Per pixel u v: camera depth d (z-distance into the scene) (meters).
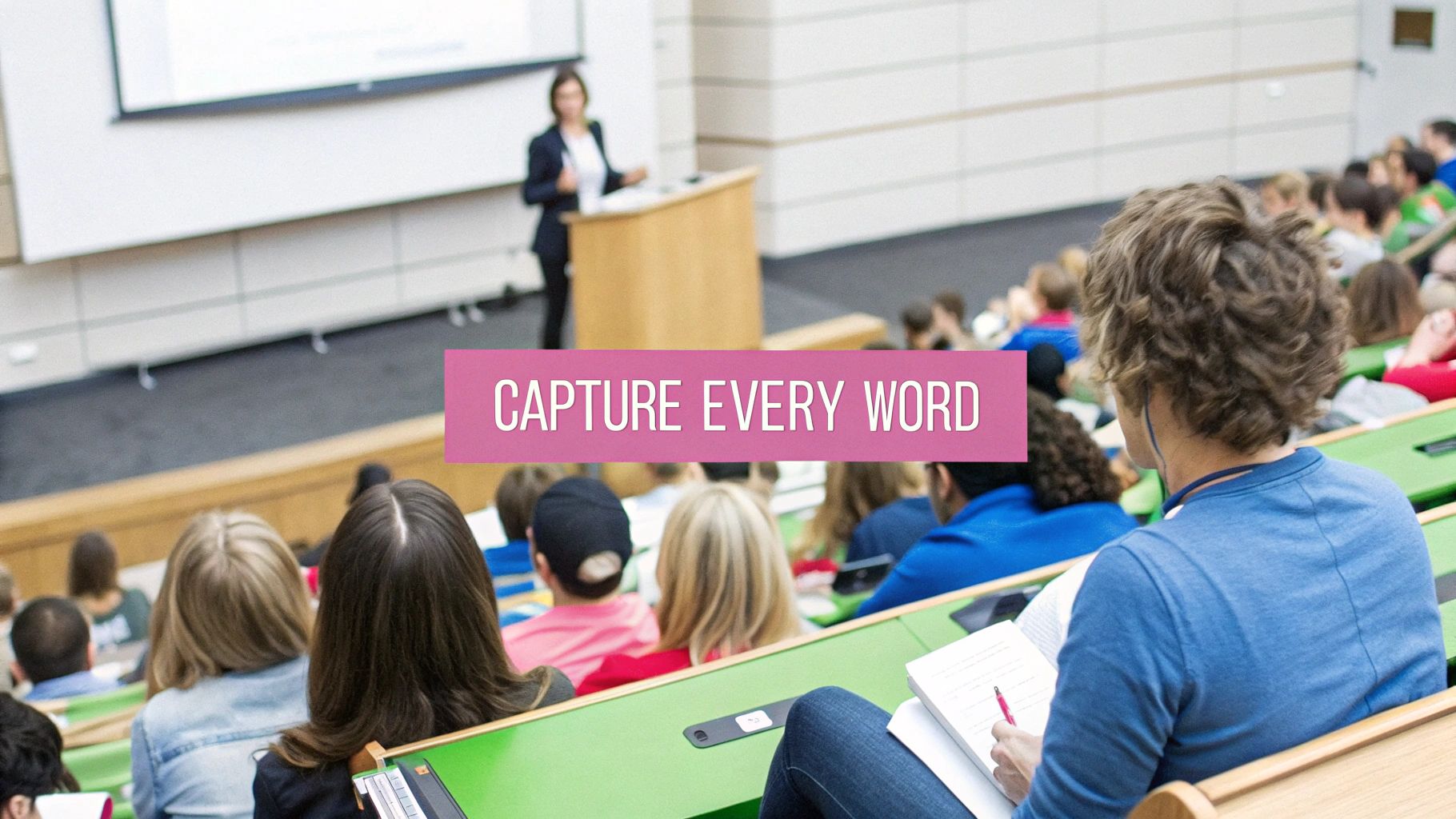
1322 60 10.02
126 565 5.15
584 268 5.53
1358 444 2.32
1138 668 0.96
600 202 5.60
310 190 6.93
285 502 5.36
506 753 1.42
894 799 1.20
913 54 8.83
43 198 6.25
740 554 2.08
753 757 1.43
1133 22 9.46
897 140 8.95
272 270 7.12
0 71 6.03
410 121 7.13
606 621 2.27
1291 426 1.04
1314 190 6.14
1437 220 5.93
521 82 7.41
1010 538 2.09
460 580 1.46
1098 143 9.63
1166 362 1.03
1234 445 1.04
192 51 6.43
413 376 6.78
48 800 1.84
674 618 2.12
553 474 3.29
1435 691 1.07
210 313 7.00
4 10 5.98
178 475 5.31
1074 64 9.37
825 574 2.96
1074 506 2.13
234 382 6.75
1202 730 0.99
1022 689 1.25
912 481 3.17
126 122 6.35
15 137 6.13
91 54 6.21
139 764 1.93
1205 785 0.88
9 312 6.49
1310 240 1.04
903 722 1.25
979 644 1.30
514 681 1.54
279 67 6.66
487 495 5.75
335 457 5.40
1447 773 0.94
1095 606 0.99
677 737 1.47
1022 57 9.20
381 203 7.17
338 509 5.47
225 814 1.91
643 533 3.48
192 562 1.95
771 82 8.44
